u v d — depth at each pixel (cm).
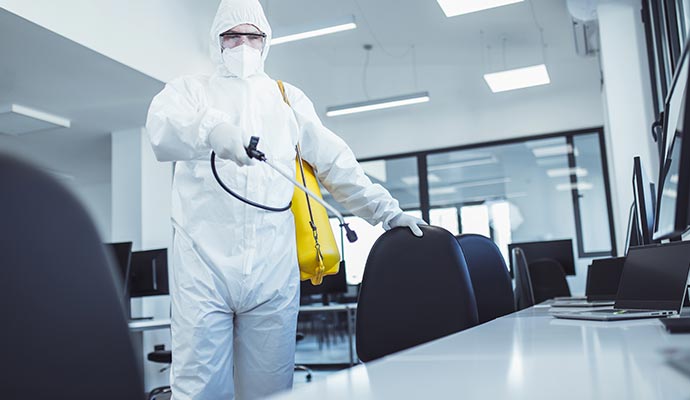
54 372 48
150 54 454
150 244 561
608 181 688
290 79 690
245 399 173
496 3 446
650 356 66
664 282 131
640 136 453
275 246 169
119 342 53
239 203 165
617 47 466
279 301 170
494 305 203
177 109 169
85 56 411
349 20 525
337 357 724
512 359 68
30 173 49
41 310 48
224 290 163
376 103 679
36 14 361
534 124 716
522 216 722
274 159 173
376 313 149
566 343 81
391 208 183
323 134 188
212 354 160
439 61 746
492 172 740
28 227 48
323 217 184
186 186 169
